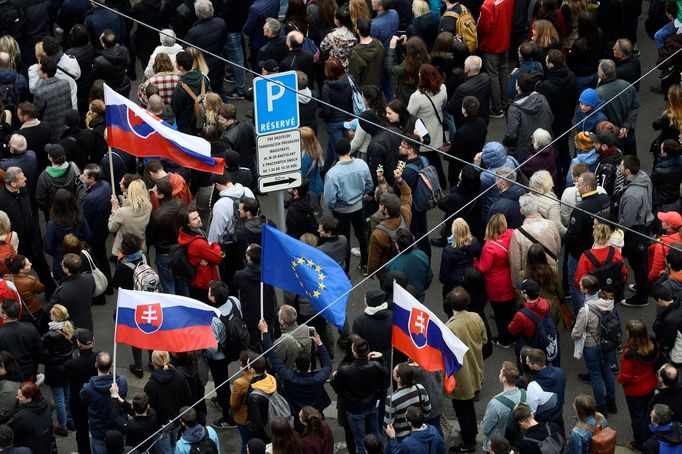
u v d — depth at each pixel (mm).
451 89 56031
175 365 42219
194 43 58188
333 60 54250
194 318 41156
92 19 60000
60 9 62062
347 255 47688
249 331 45094
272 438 38375
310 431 38938
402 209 49469
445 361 39250
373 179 51312
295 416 41594
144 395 39750
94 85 53656
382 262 47219
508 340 48219
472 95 53188
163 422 40812
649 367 42812
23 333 42594
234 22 60969
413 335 39625
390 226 46906
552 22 58281
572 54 56500
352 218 50656
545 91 53438
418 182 50312
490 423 40219
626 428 45250
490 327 49938
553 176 51219
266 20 57000
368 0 64625
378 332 42219
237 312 43750
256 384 40219
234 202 48125
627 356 42781
